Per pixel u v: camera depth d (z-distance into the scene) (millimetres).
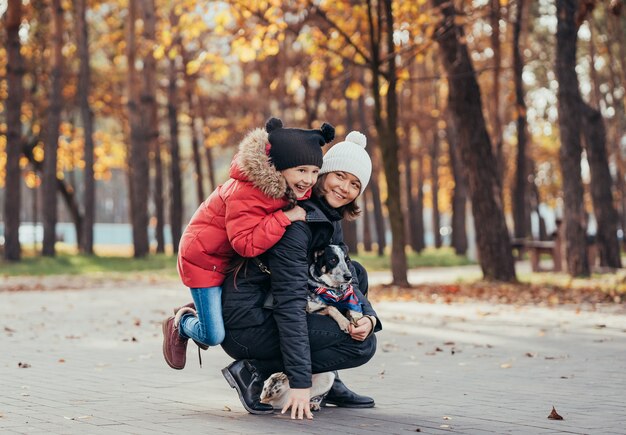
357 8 18375
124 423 4914
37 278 24219
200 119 39812
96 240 79438
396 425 4891
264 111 35406
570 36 21484
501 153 29594
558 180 54469
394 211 18219
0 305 15188
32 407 5512
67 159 41281
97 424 4879
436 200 45906
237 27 17047
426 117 39594
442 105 39875
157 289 19953
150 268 29000
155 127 34969
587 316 12453
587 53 34938
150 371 7457
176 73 36562
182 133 40750
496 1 21156
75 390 6320
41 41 34594
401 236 18219
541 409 5520
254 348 5023
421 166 45625
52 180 31734
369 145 39812
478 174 19172
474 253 34562
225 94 38281
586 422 5047
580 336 10086
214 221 4852
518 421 5070
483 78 33281
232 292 4961
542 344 9391
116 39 37094
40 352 8820
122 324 11906
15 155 29000
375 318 5051
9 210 29219
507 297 15664
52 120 31266
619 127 42625
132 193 42594
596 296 15648
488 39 27500
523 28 30281
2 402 5719
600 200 26719
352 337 5031
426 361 8148
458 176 41375
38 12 33406
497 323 11625
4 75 34156
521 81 26047
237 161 4750
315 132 4871
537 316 12523
